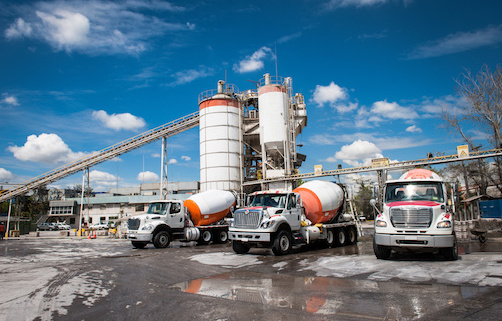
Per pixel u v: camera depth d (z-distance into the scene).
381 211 13.95
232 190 39.72
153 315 6.05
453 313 5.60
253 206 15.84
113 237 36.69
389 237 11.57
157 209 20.89
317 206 17.70
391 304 6.23
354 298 6.74
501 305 5.94
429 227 11.26
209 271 10.70
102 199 65.44
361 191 52.97
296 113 42.91
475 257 11.76
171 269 11.31
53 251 20.20
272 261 12.61
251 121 43.19
